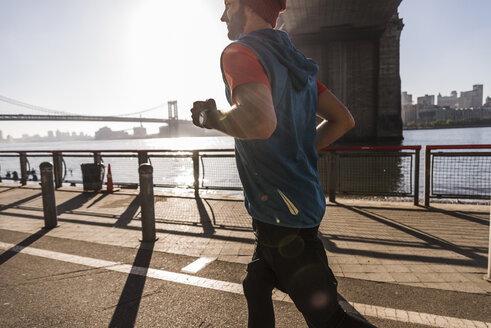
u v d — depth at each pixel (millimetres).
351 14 62594
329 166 5664
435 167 6414
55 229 4434
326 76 73875
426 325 2084
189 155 6781
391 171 6234
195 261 3219
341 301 2398
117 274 2943
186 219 4801
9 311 2344
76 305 2412
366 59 72125
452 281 2682
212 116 777
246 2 947
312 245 1021
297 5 58406
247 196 1051
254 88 748
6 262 3262
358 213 4891
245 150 962
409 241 3650
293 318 2199
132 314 2279
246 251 3475
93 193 7238
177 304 2408
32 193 7453
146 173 3756
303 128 993
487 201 5953
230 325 2137
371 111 71938
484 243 3551
